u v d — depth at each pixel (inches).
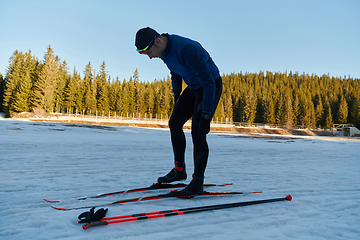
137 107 2856.8
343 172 161.9
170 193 80.5
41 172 123.7
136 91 2923.2
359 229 58.7
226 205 72.7
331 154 315.6
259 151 327.3
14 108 1763.0
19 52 2010.3
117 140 410.3
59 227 52.2
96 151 237.3
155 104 2952.8
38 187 92.8
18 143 267.3
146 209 68.1
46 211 63.7
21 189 88.7
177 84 99.3
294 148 415.5
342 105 2849.4
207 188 101.3
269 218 64.9
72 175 119.8
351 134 1551.4
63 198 78.1
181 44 75.4
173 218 61.2
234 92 3499.0
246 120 3053.6
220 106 2977.4
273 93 3361.2
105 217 57.9
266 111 2970.0
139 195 85.7
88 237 47.7
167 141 462.0
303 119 2876.5
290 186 110.2
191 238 50.1
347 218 67.4
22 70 1958.7
